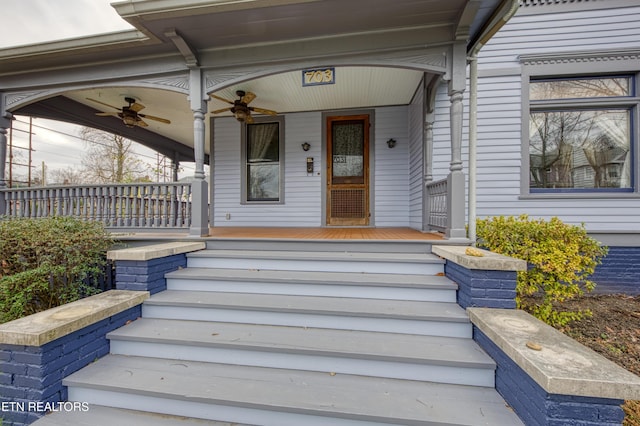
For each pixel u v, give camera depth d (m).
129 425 1.64
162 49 3.33
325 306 2.34
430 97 4.04
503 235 3.11
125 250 2.65
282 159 5.88
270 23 2.88
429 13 2.76
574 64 4.23
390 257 2.86
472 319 2.05
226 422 1.66
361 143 5.64
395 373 1.86
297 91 4.79
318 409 1.57
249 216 6.02
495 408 1.58
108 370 1.93
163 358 2.10
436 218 3.70
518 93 4.38
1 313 2.51
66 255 2.76
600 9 4.16
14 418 1.73
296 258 2.94
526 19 4.33
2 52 3.42
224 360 2.04
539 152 4.46
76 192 3.74
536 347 1.49
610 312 3.51
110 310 2.14
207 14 2.73
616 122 4.27
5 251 2.85
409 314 2.17
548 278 2.96
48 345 1.74
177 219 3.53
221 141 6.12
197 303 2.43
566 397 1.26
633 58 4.10
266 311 2.34
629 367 2.40
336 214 5.71
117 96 4.83
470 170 3.16
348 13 2.74
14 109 4.00
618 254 4.14
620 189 4.23
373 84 4.56
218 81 3.35
